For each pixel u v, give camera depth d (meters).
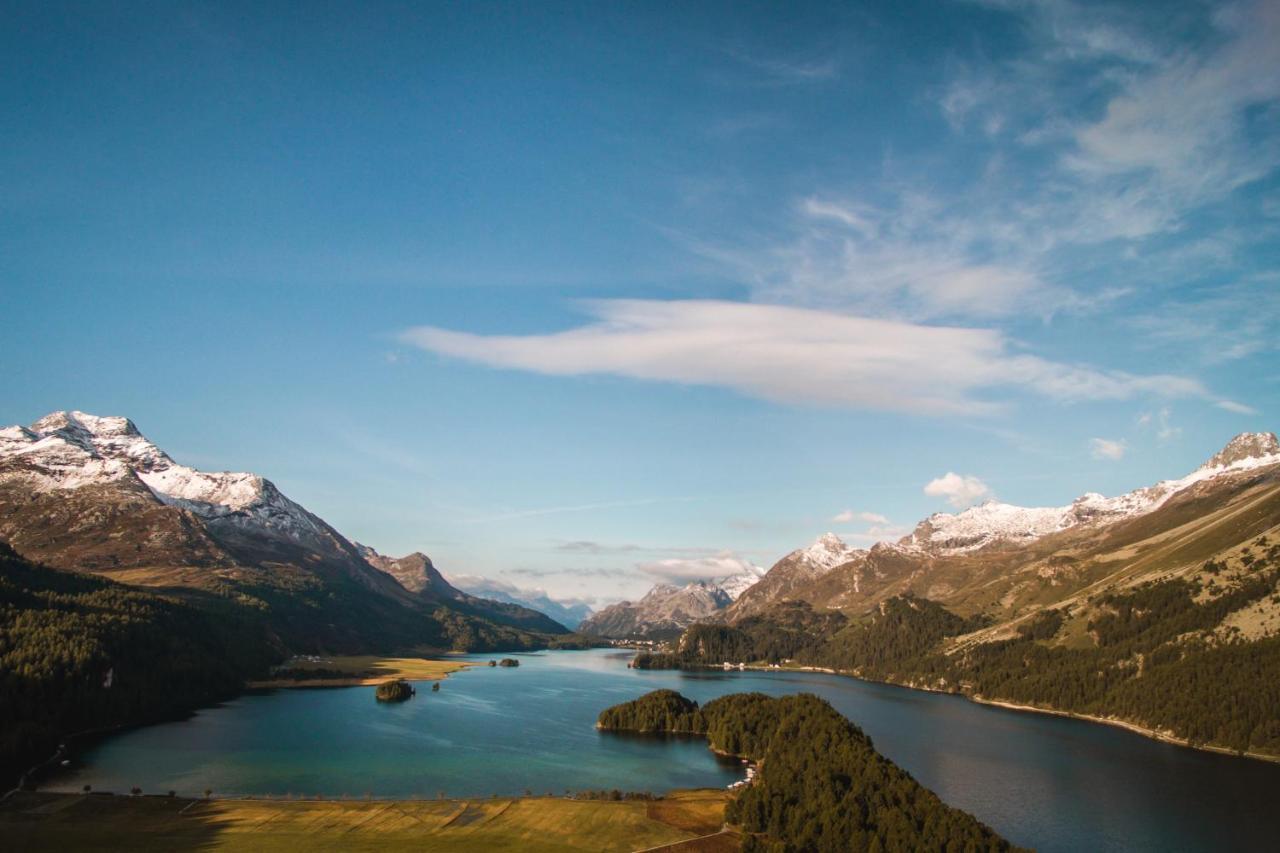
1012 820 182.00
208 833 154.88
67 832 153.75
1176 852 162.38
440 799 181.62
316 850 146.25
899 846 140.50
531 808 174.38
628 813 171.12
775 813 160.62
